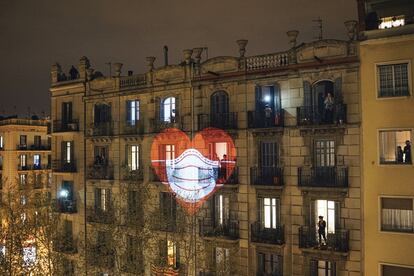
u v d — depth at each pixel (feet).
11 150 190.29
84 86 118.93
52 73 127.95
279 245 84.33
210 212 95.55
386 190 76.64
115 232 102.12
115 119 112.27
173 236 97.81
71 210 118.93
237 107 92.32
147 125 106.32
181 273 98.12
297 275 84.12
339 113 79.71
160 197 104.27
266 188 87.04
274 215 87.92
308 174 83.20
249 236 89.51
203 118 96.63
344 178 79.46
